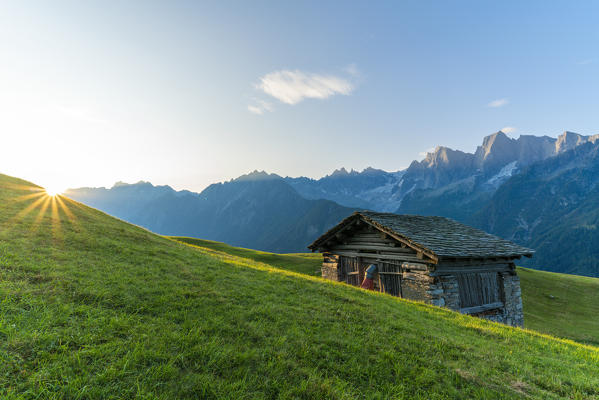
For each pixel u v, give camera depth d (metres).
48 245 10.49
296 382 4.90
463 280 17.12
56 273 7.65
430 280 15.30
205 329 6.10
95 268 8.91
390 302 11.89
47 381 3.83
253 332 6.36
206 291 8.65
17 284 6.48
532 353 8.48
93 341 4.94
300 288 11.36
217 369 4.84
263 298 9.06
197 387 4.28
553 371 7.25
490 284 18.53
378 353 6.52
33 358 4.21
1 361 3.96
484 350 7.84
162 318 6.34
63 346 4.57
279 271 15.88
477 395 5.50
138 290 7.68
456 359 7.00
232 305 7.85
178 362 4.82
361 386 5.23
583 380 6.77
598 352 10.05
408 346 7.16
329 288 12.09
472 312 16.72
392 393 5.15
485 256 16.88
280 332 6.70
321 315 8.34
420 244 15.24
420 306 12.62
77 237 12.50
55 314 5.54
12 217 13.66
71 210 19.22
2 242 9.56
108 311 6.18
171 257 13.12
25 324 4.95
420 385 5.54
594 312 35.00
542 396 5.84
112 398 3.77
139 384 4.07
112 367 4.27
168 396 3.96
